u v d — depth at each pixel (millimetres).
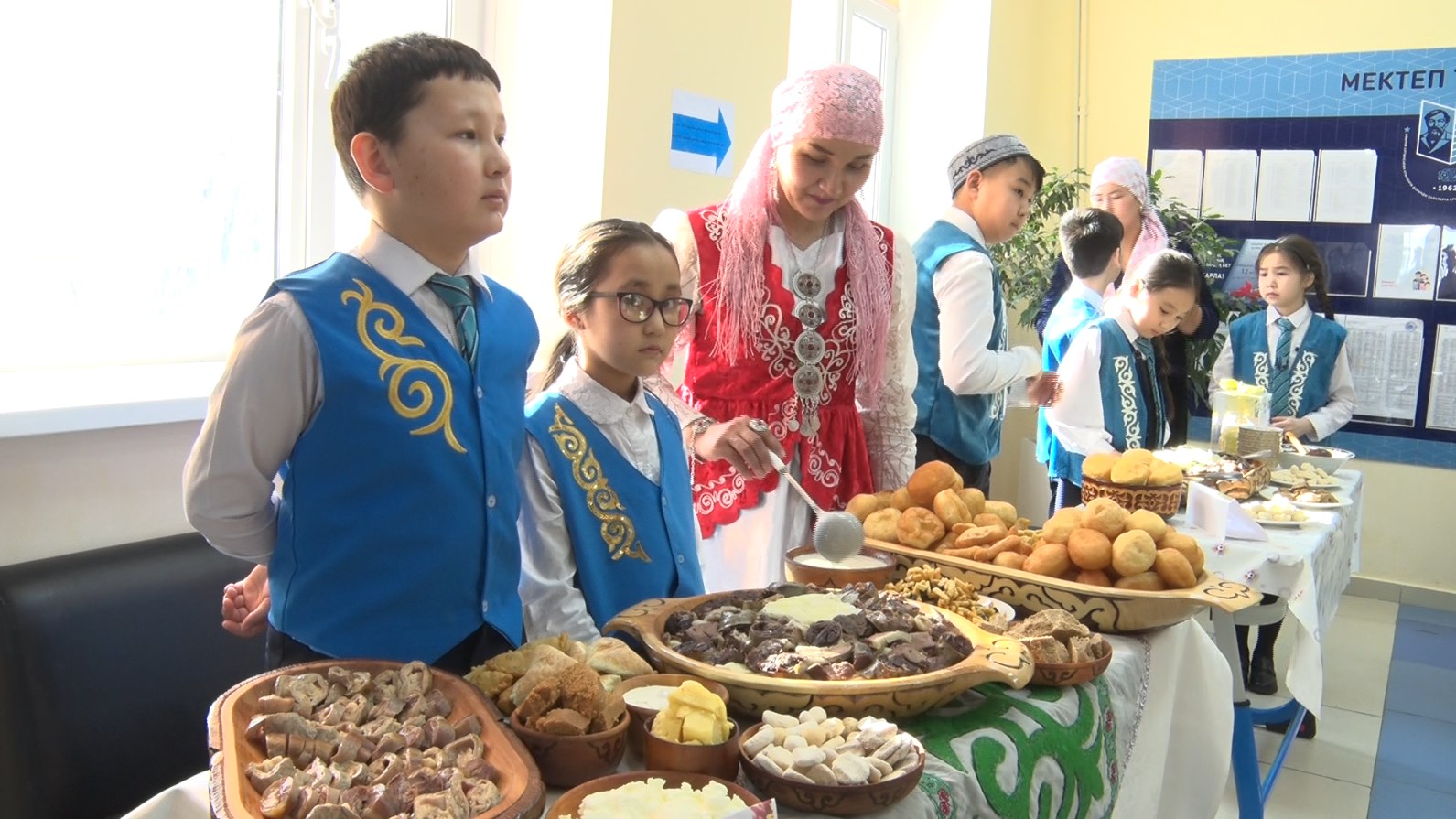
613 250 1402
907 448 1990
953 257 2371
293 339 1103
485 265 2611
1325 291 4090
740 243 1824
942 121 4574
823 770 916
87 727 1574
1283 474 3002
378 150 1125
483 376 1226
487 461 1208
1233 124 5125
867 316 1877
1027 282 4543
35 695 1521
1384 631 4445
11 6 1746
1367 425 4977
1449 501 4859
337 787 811
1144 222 3859
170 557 1753
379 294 1157
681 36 2652
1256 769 2195
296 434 1131
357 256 1180
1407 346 4887
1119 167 3812
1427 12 4766
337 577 1138
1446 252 4801
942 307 2369
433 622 1167
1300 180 5031
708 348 1875
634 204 2578
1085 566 1510
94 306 1923
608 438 1450
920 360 2475
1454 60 4727
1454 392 4820
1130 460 2107
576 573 1416
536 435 1404
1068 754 1198
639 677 1076
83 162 1874
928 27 4562
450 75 1117
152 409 1714
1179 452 2945
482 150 1142
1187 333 3459
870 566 1487
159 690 1674
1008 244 4551
